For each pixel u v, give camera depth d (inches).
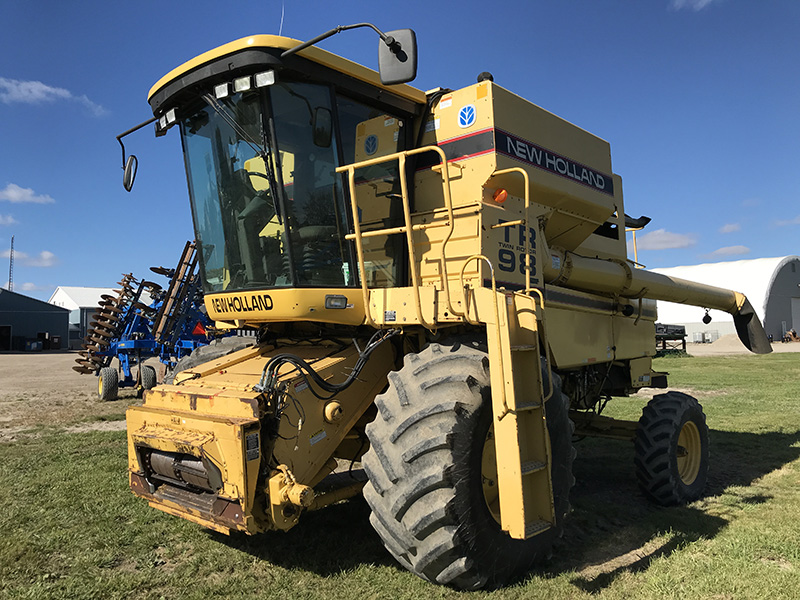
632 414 417.7
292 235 155.1
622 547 170.7
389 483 132.2
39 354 1571.1
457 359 142.6
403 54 134.6
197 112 175.5
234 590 140.6
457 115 179.2
